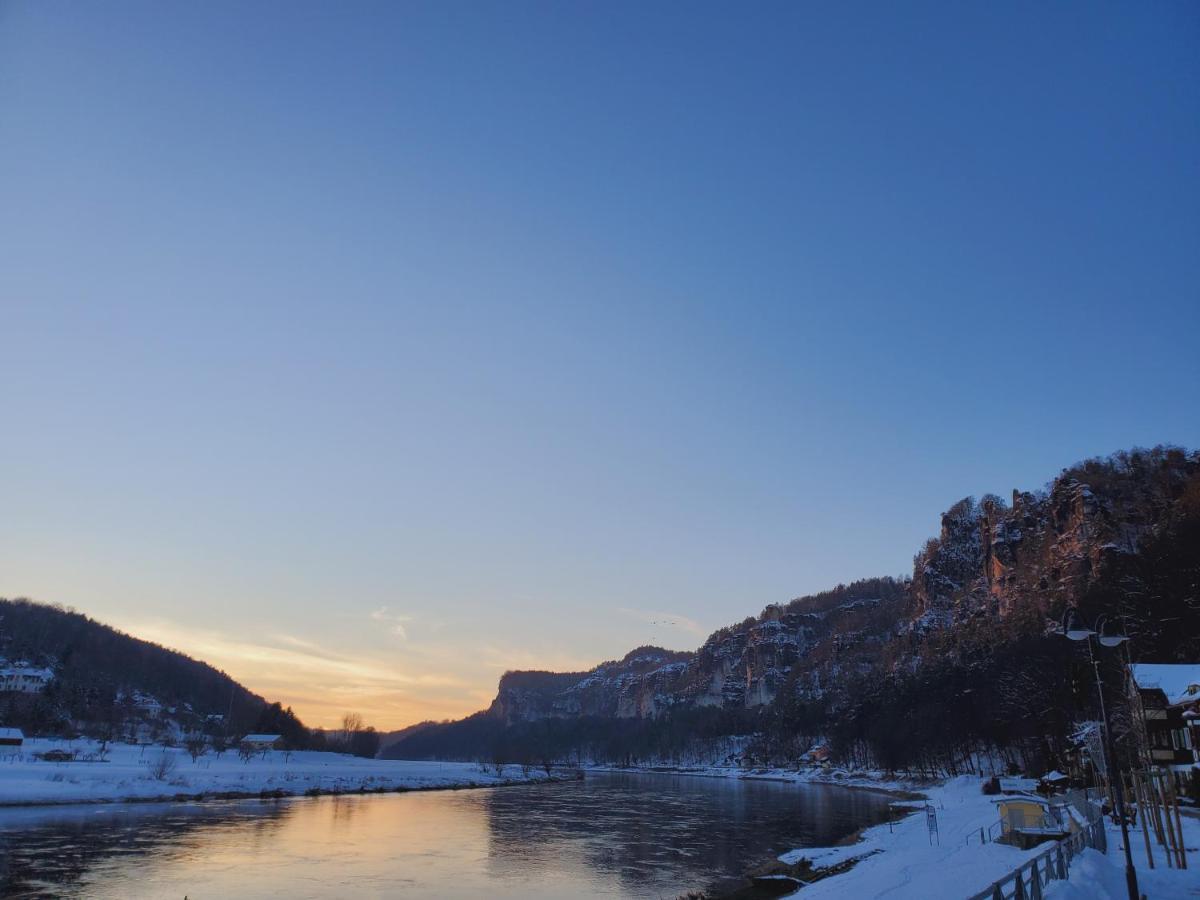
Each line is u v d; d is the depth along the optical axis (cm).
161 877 5119
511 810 11125
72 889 4638
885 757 18175
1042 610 19738
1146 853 3859
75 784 10069
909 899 3428
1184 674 6662
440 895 4962
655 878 5556
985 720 14675
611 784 19388
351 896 4850
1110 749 2608
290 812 9919
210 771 14050
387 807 11281
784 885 4862
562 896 4959
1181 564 12750
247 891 4847
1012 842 4897
